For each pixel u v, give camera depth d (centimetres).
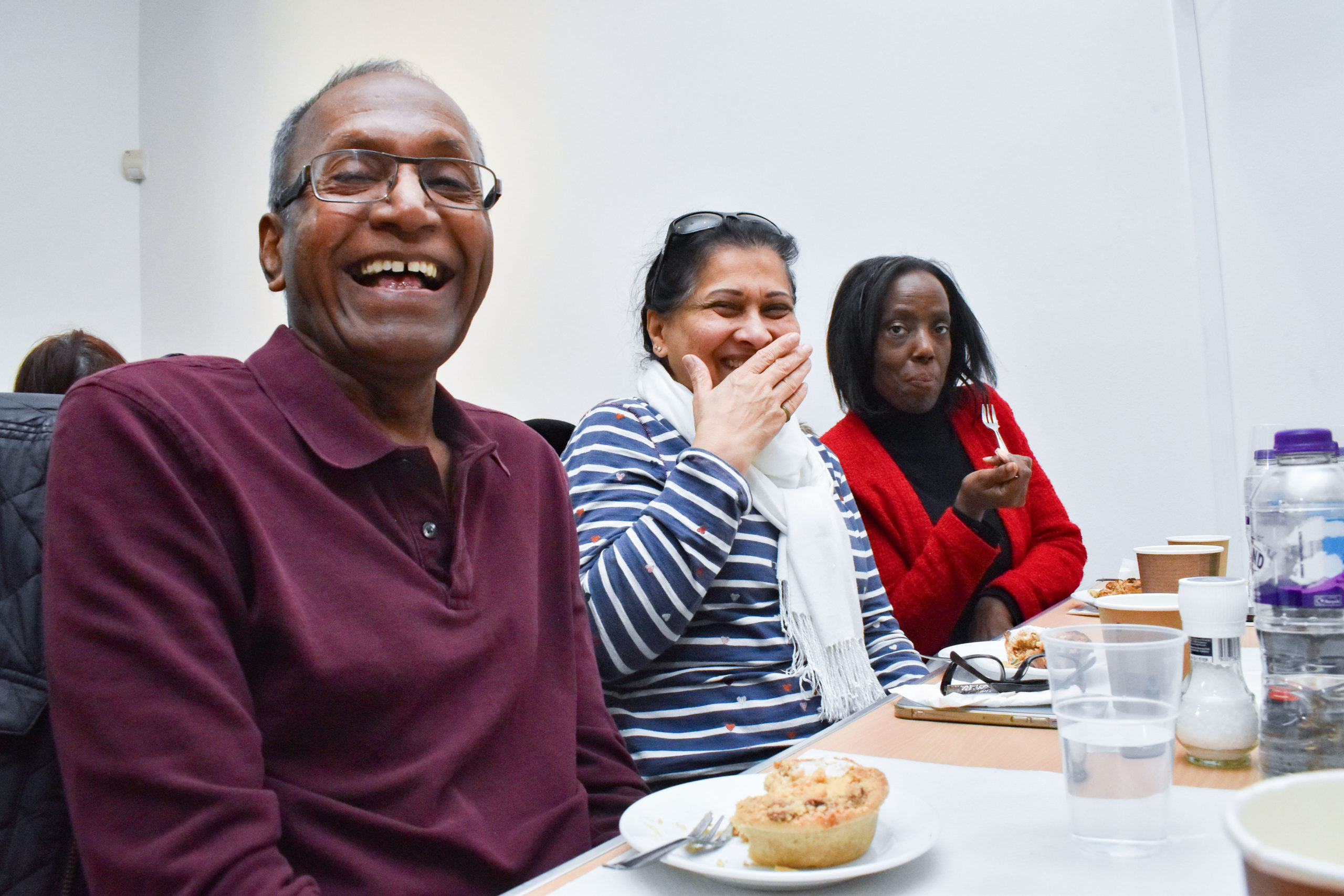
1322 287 227
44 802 71
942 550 179
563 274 328
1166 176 242
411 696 75
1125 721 54
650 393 139
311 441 77
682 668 119
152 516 67
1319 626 65
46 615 64
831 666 123
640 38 313
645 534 113
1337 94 225
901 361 209
